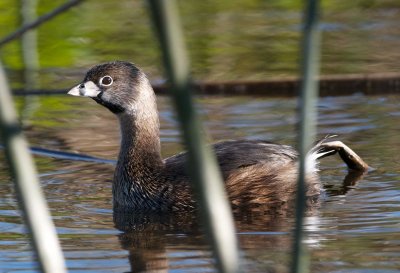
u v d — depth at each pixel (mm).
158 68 20125
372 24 24562
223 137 14930
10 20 23781
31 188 3492
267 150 12484
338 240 9648
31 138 15500
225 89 18578
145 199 12000
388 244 9422
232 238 3352
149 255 9328
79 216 11258
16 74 20391
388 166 13094
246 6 27453
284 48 22078
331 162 13625
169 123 16188
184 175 12102
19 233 10336
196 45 22609
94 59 21422
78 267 8891
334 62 20375
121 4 27625
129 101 12797
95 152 14617
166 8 3162
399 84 18406
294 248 3799
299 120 3621
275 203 11891
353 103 17344
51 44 22797
